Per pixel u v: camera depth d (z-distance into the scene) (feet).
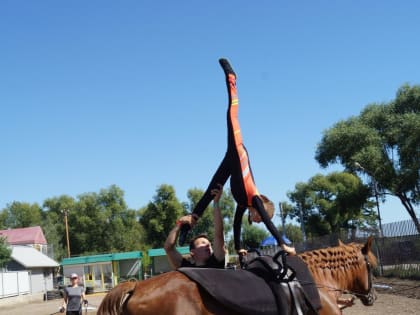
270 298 15.92
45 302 134.62
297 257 18.35
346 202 145.07
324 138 131.34
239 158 17.42
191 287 15.07
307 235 193.67
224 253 18.33
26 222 303.07
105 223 263.70
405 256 67.00
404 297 55.42
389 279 68.03
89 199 266.77
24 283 150.10
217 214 18.40
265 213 16.79
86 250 263.08
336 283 20.24
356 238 77.71
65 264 171.53
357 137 124.57
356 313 47.91
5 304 132.77
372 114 127.24
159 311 14.65
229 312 15.21
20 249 192.85
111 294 15.31
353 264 21.03
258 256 17.38
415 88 124.88
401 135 119.24
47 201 317.22
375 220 182.29
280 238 16.52
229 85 18.24
